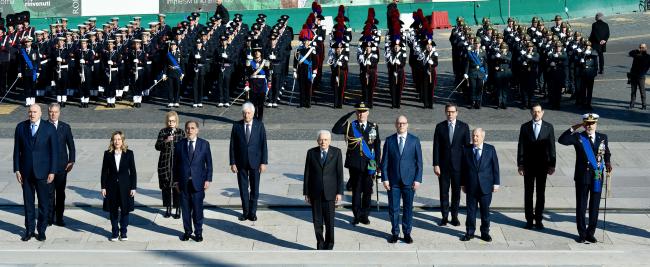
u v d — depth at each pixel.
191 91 43.72
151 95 43.06
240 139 23.92
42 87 42.38
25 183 22.59
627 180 27.58
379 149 23.73
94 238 22.78
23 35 43.00
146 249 21.86
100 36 42.16
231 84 42.88
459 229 23.58
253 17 67.38
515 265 20.55
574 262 20.73
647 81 45.62
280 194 26.45
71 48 40.91
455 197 23.64
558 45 38.84
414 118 37.78
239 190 25.81
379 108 39.94
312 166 21.70
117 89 41.03
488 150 22.28
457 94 43.03
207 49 40.44
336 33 40.25
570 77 42.19
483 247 22.02
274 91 40.12
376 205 25.50
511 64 41.41
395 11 43.66
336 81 39.59
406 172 22.27
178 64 39.81
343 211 25.16
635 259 20.92
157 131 35.22
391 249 21.91
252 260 20.97
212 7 68.06
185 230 22.56
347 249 21.89
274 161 30.28
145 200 25.88
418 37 40.78
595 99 41.44
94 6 67.69
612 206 24.92
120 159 22.33
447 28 67.94
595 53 39.03
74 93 42.62
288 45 46.19
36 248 21.95
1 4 67.25
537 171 23.16
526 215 23.38
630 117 37.66
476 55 39.00
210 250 21.80
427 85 39.53
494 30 41.09
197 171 22.33
